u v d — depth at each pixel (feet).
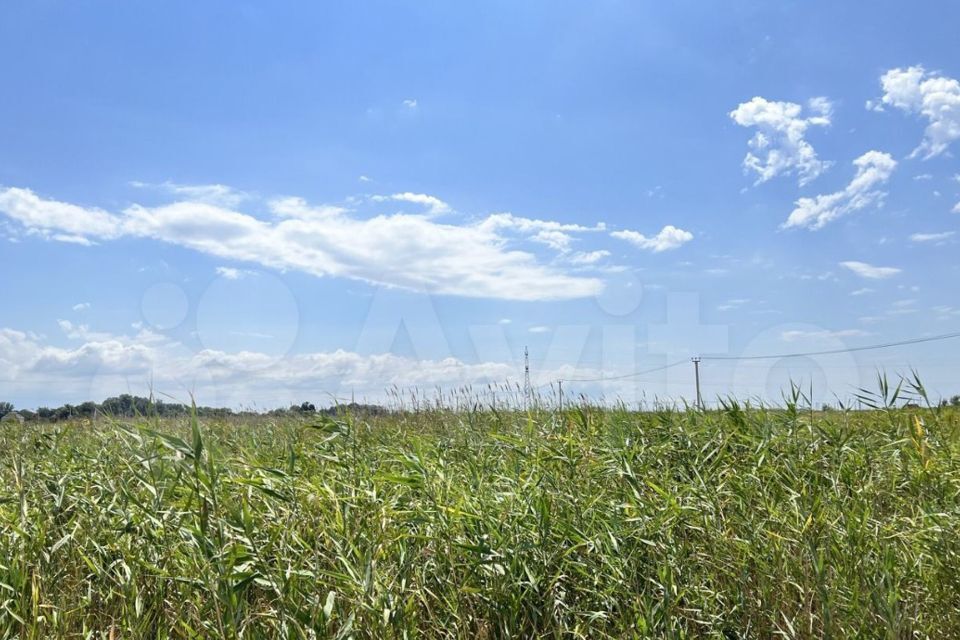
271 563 12.76
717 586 13.41
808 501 15.81
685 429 20.20
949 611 12.32
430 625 12.13
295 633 10.81
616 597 12.73
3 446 21.91
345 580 11.36
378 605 11.06
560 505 14.96
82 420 26.53
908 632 11.78
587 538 13.58
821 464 18.61
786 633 11.96
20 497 14.44
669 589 12.45
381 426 25.08
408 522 13.79
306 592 12.10
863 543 13.97
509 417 26.02
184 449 12.73
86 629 11.76
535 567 12.83
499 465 18.45
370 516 13.84
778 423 20.92
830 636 11.39
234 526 12.25
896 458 18.75
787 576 12.82
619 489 16.40
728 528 14.75
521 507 14.26
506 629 11.68
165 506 14.38
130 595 12.28
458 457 19.85
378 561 12.55
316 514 14.49
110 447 19.49
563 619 12.26
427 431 25.72
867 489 16.92
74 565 13.56
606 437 19.38
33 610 11.49
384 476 14.66
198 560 12.37
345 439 17.49
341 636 10.51
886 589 12.53
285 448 20.67
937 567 13.41
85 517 14.82
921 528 14.69
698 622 12.35
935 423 21.20
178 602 12.53
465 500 14.28
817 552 13.38
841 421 22.29
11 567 12.59
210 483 12.49
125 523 14.42
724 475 17.42
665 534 14.05
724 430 20.57
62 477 16.80
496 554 12.55
